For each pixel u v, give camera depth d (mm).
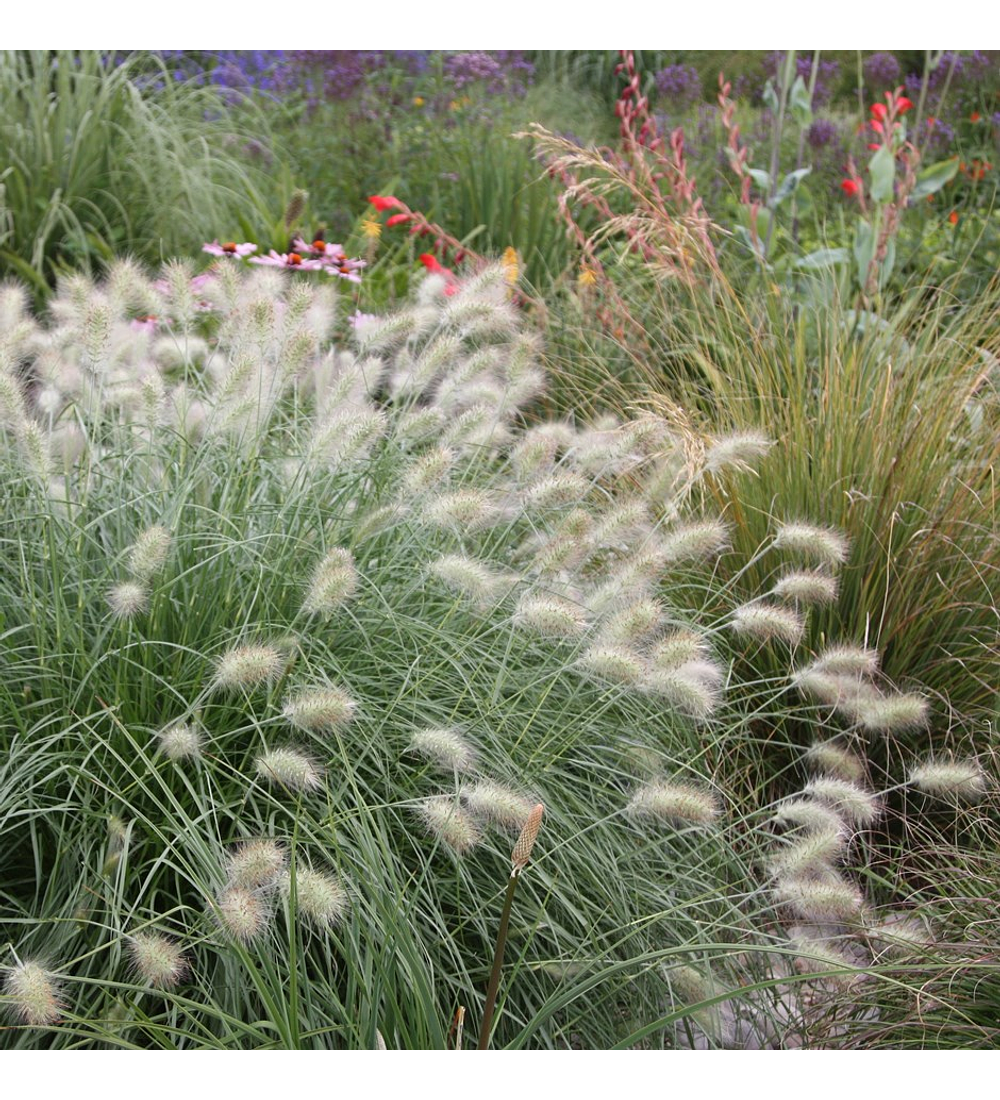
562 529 3049
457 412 4086
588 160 5484
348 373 3404
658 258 5176
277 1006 2258
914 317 5141
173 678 2875
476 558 3475
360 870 2533
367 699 2914
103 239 6945
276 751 2385
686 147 9000
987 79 9258
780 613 3098
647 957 2373
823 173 8750
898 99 6004
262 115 8742
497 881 2811
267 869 2135
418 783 2857
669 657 2762
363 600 3186
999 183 8375
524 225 7418
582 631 2777
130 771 2488
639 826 3064
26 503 3230
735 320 4918
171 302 3955
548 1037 2582
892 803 3773
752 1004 2863
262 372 3383
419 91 9570
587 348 5465
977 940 2861
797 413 4219
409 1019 2400
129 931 2475
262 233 6984
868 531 3922
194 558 3092
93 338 3225
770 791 3807
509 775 2850
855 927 2873
